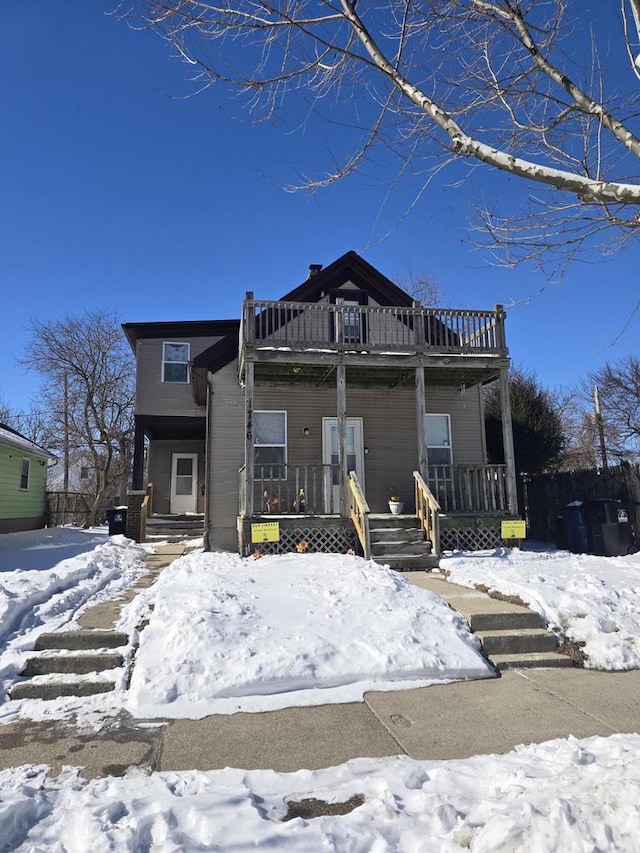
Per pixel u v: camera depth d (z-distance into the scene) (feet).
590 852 6.98
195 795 9.34
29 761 11.02
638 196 10.28
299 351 34.12
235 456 39.83
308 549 32.71
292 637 16.52
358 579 21.35
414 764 10.82
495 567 26.86
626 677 16.14
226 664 15.02
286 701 14.08
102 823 8.23
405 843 7.89
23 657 15.67
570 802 7.86
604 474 40.42
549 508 46.68
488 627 18.76
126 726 12.71
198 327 56.59
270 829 8.16
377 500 40.45
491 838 7.46
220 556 31.12
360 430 41.06
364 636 16.90
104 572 27.55
